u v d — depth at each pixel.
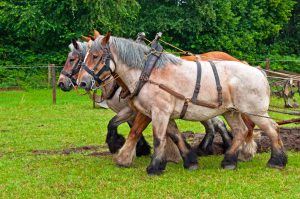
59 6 23.09
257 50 30.72
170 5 26.72
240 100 7.74
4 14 23.81
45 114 15.51
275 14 31.09
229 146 8.74
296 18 33.50
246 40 28.62
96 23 23.48
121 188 6.94
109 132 8.66
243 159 8.61
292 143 9.82
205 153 9.28
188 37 27.14
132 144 8.22
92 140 11.19
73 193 6.78
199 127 12.98
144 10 26.45
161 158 7.63
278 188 6.87
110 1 23.02
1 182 7.38
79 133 12.06
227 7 26.81
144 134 11.93
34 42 26.05
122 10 23.27
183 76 7.60
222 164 8.11
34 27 23.55
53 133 12.08
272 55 30.52
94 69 7.55
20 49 26.11
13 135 11.81
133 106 7.87
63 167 8.25
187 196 6.59
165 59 7.63
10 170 8.09
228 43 27.67
